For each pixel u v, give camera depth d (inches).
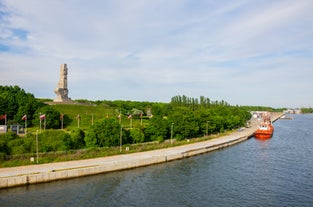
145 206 1979.6
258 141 5113.2
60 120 4901.6
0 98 5009.8
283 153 3855.8
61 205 1957.4
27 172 2415.1
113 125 3464.6
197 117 4960.6
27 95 6397.6
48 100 7140.8
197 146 3964.1
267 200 2122.3
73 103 6732.3
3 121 4702.3
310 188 2383.1
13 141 2984.7
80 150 3115.2
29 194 2130.9
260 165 3142.2
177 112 4552.2
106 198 2097.7
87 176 2586.1
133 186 2367.1
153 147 3668.8
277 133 6584.6
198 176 2687.0
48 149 3038.9
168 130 4276.6
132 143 3774.6
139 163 2965.1
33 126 4677.7
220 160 3373.5
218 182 2517.2
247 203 2063.2
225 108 7495.1
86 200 2052.2
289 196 2203.5
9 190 2194.9
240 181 2551.7
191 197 2158.0
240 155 3693.4
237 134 5738.2
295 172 2859.3
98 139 3353.8
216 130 5767.7
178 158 3393.2
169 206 1987.0
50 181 2411.4
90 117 5698.8
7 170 2474.2
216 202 2071.9
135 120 6082.7
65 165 2691.9
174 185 2417.6
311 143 4854.8
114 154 3230.8
